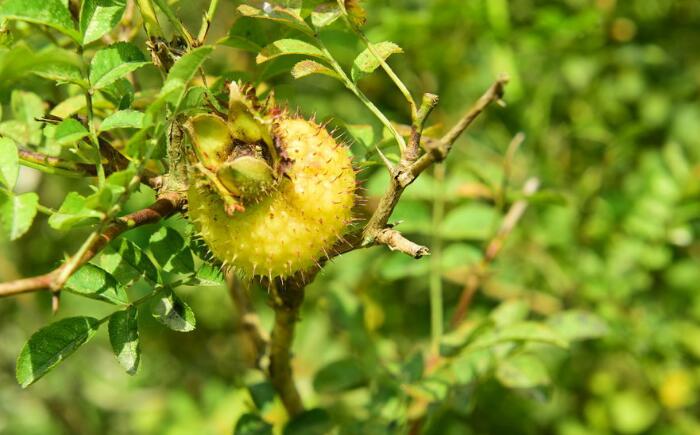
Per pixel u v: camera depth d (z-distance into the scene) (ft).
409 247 0.84
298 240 0.87
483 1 1.36
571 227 1.47
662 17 1.68
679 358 1.49
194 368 1.64
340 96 1.50
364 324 1.18
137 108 1.05
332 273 1.47
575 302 1.44
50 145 0.99
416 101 1.53
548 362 1.53
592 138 1.57
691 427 1.59
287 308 0.97
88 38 0.88
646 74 1.68
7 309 1.76
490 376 1.16
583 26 1.38
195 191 0.86
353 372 1.14
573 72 1.57
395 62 1.51
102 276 0.87
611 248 1.44
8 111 1.16
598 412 1.58
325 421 1.07
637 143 1.65
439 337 1.17
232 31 0.97
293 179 0.86
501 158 1.50
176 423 1.42
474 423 1.49
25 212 0.79
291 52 0.91
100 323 0.87
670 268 1.47
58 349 0.85
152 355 1.66
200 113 0.87
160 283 0.89
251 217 0.86
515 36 1.41
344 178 0.88
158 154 0.89
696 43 1.73
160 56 0.89
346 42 1.37
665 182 1.43
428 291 1.53
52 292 0.77
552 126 1.63
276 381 1.05
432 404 1.08
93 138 0.86
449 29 1.44
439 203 1.25
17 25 1.05
